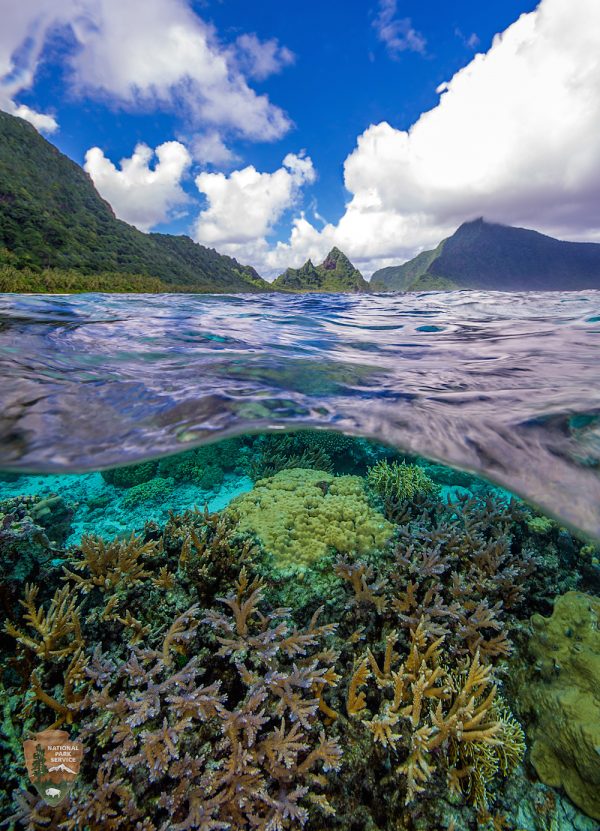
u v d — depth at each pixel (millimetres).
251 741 2693
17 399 4215
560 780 2926
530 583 4438
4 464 3363
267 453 8578
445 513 5695
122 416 4199
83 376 5094
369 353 7605
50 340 6973
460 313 15195
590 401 4555
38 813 2617
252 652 3271
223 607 3836
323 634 3504
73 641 3521
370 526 4504
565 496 3133
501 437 3895
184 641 3410
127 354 6496
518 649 3746
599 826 2736
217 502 7258
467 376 5875
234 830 2570
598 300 20500
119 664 3408
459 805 2826
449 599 4102
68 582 3967
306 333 10023
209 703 2936
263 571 3949
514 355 7262
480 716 2879
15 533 4043
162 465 8156
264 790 2633
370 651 3396
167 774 2752
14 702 3205
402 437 3963
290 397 4910
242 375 5711
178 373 5602
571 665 3332
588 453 3518
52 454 3516
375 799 2797
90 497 7445
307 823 2660
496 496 5883
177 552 4406
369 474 6836
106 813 2578
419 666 3322
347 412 4492
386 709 3070
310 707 2863
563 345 8055
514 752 3031
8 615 3645
